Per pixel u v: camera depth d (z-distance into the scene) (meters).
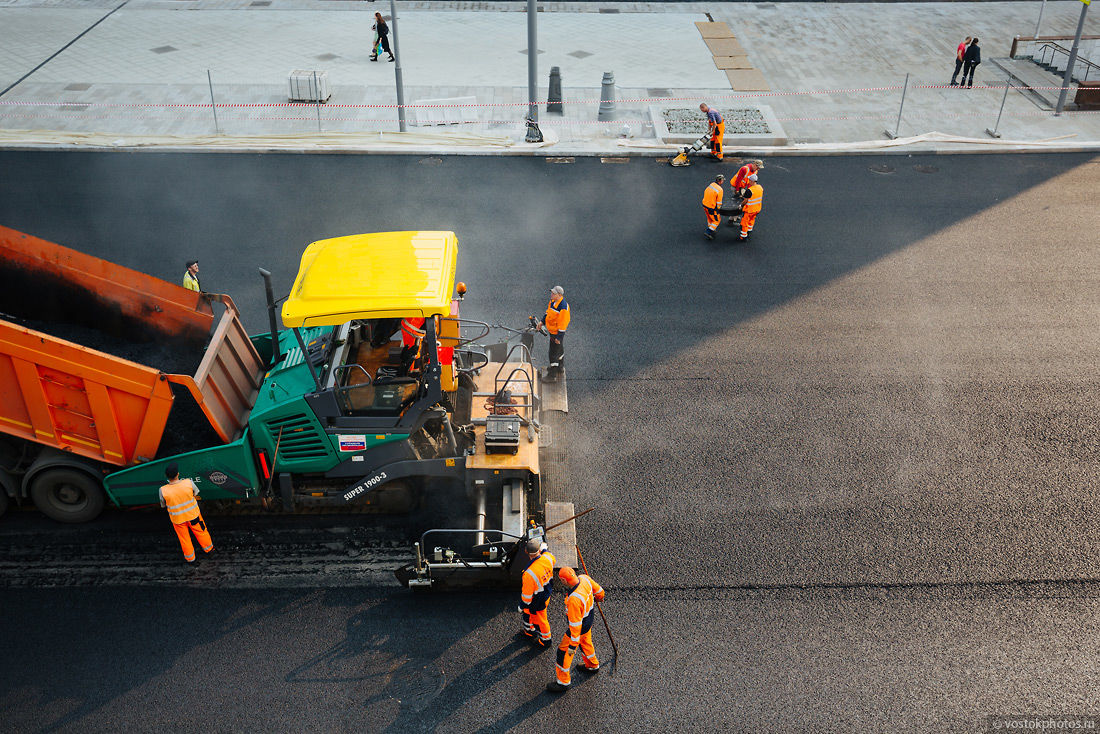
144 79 26.45
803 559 10.74
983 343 15.12
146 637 9.64
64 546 10.85
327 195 20.02
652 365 14.50
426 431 11.23
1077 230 18.86
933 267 17.50
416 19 32.91
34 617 9.84
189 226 18.50
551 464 12.26
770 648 9.59
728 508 11.53
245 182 20.56
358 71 27.61
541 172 21.50
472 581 10.20
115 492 10.68
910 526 11.24
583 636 9.08
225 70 27.42
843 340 15.20
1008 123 24.45
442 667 9.36
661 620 9.92
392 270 10.34
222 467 10.52
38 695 8.98
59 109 24.02
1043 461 12.37
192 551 10.50
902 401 13.66
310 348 11.05
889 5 35.00
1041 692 9.10
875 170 21.84
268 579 10.42
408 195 20.12
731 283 16.94
